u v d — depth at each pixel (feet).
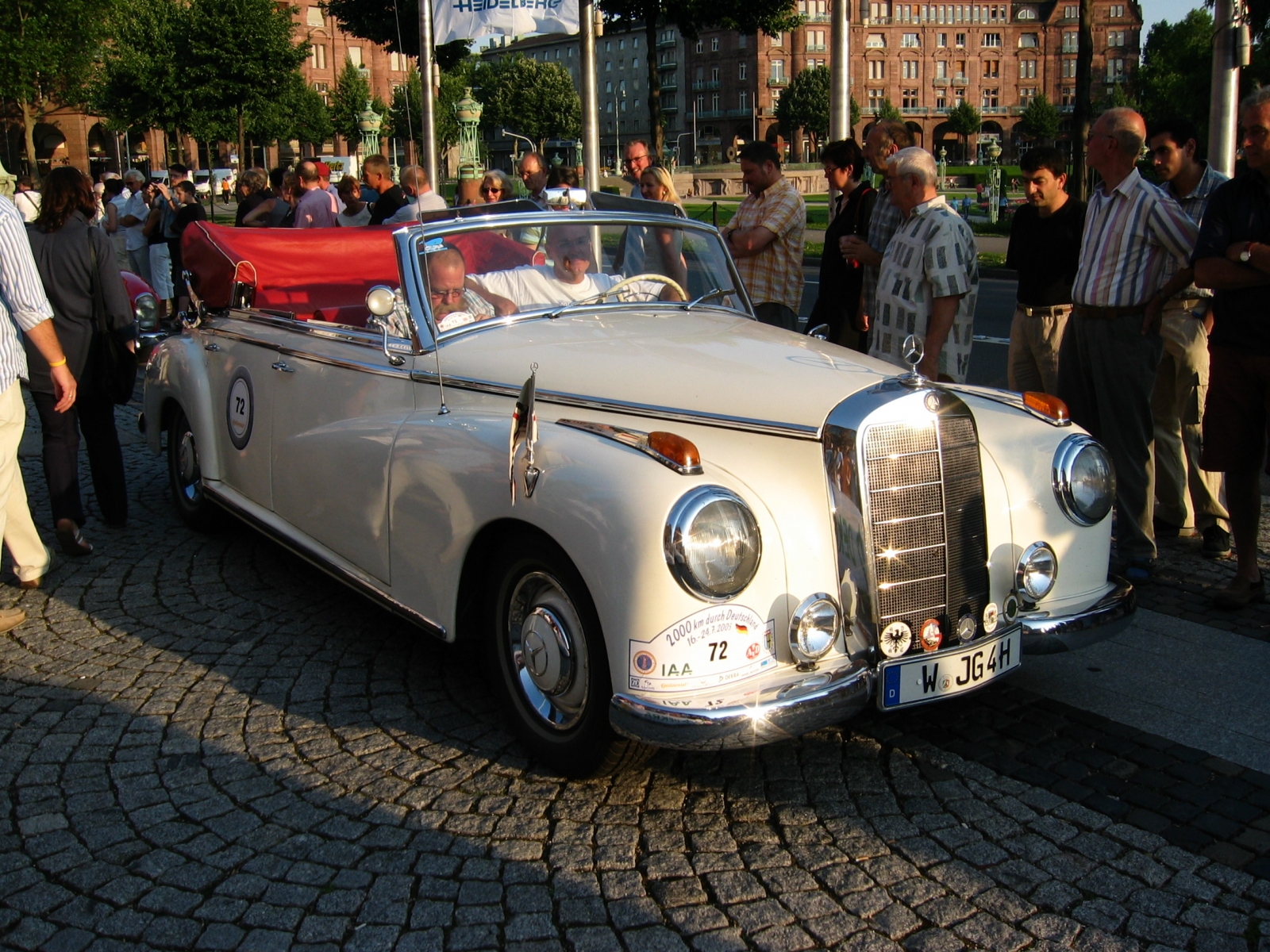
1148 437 15.24
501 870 9.09
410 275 12.74
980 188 133.49
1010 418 11.51
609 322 13.26
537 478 9.80
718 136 358.43
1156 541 17.31
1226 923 8.36
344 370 13.66
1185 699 12.12
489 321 13.02
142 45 123.95
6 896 8.79
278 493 15.01
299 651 13.64
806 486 9.91
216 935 8.30
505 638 10.89
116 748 11.18
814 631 9.37
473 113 69.87
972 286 15.61
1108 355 15.15
